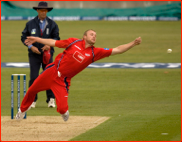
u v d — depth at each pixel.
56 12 81.62
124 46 19.03
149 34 68.19
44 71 19.67
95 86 36.81
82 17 81.50
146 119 23.06
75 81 39.47
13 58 53.00
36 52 26.98
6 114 25.09
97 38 64.25
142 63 49.50
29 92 20.17
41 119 23.36
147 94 32.81
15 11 80.75
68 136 19.09
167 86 36.53
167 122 22.12
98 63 50.38
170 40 63.81
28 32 28.12
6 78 40.50
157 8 80.94
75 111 26.08
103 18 81.62
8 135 19.28
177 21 79.94
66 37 63.31
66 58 19.05
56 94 19.61
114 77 41.34
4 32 69.12
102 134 19.41
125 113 25.19
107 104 28.66
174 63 49.22
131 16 81.50
